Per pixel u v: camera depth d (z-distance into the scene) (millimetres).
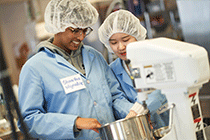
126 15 1903
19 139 832
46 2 3611
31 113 1641
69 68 1753
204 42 3734
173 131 1141
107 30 1909
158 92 1724
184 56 1012
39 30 3633
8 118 827
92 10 1847
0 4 3555
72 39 1736
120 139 1281
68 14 1688
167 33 3984
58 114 1615
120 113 1876
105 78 1916
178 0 3760
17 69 3420
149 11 3949
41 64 1716
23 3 3602
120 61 2104
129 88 2064
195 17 3721
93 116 1729
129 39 1905
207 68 1086
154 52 1077
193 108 1155
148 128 1322
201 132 1180
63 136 1568
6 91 809
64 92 1676
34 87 1656
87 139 1692
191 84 1036
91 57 1929
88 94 1746
